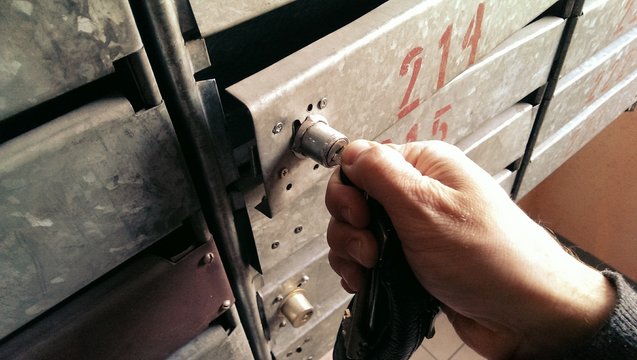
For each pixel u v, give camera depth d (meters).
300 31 0.56
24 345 0.46
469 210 0.46
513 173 1.12
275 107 0.42
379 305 0.51
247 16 0.42
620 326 0.46
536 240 0.50
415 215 0.46
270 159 0.45
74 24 0.32
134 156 0.41
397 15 0.51
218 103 0.45
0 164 0.34
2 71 0.31
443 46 0.60
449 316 0.67
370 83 0.52
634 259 1.70
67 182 0.38
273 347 0.83
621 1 0.95
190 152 0.47
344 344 0.62
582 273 0.51
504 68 0.80
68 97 0.39
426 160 0.52
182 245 0.55
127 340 0.54
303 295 0.76
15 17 0.30
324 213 0.66
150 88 0.39
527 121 0.99
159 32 0.37
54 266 0.41
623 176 1.58
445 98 0.72
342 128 0.52
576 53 0.93
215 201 0.51
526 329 0.52
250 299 0.68
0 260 0.37
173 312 0.57
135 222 0.44
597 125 1.28
